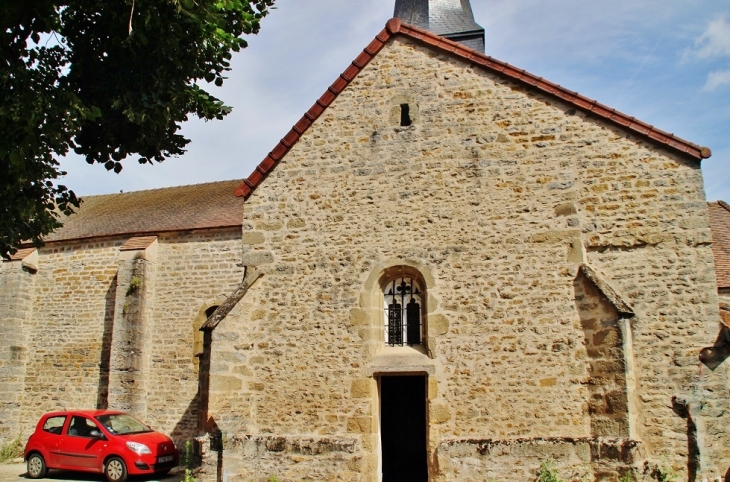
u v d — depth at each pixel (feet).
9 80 24.22
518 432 31.91
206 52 31.50
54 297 61.26
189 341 54.80
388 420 45.14
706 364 31.24
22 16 24.80
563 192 34.50
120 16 27.58
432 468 32.42
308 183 38.32
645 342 32.24
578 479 29.89
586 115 35.19
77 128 26.43
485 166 35.81
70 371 58.90
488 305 33.91
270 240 38.06
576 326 32.45
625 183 33.96
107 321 58.80
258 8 35.12
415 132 37.32
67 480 44.06
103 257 60.39
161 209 64.03
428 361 33.91
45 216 29.43
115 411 47.80
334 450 33.45
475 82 37.17
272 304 36.94
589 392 31.40
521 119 35.96
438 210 35.88
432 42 38.14
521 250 34.24
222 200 62.49
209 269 55.98
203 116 33.73
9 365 59.31
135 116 28.78
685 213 32.96
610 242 33.47
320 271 36.76
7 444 57.77
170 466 44.86
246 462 34.04
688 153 33.27
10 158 23.57
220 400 35.12
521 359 32.81
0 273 61.77
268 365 36.04
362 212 36.99
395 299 36.47
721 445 30.40
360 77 39.11
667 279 32.58
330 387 34.86
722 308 35.88
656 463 30.27
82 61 29.04
